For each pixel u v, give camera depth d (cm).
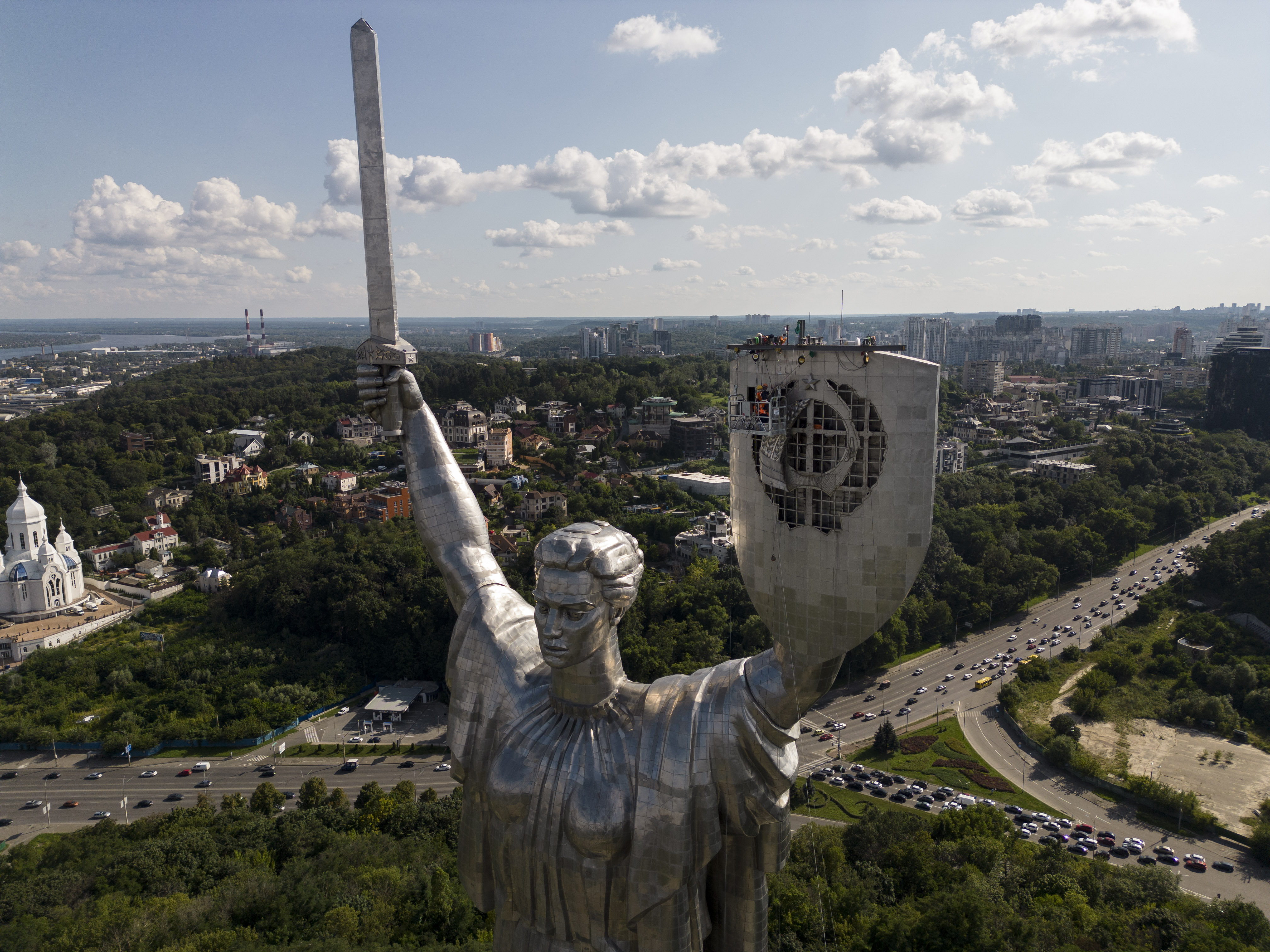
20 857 7069
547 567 2017
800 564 1939
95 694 11394
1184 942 5031
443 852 6431
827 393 1867
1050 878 5841
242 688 11288
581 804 1967
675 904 1975
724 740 1938
